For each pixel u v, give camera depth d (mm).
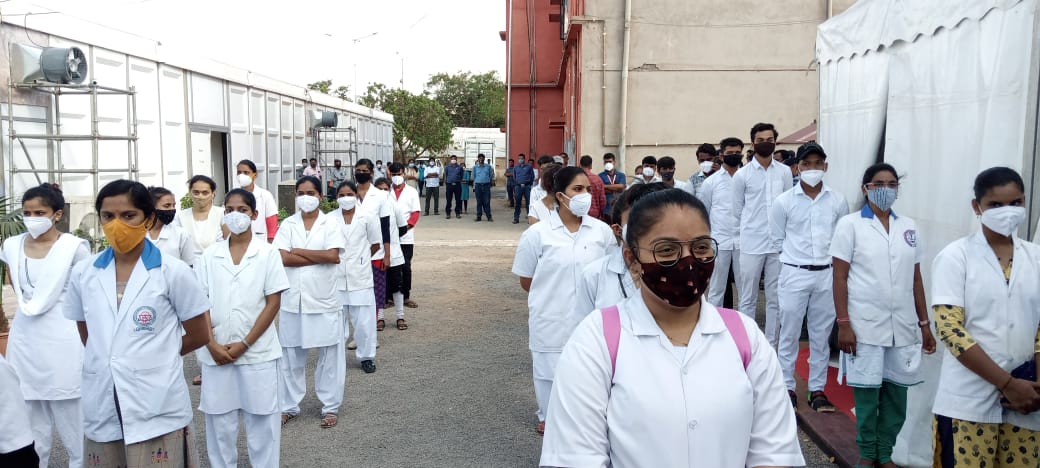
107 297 3656
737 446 2113
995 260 3484
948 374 3629
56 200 4844
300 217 6043
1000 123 4191
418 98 46438
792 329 6020
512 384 7016
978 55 4426
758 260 7043
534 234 5281
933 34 4906
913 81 5168
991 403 3445
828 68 6754
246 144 19672
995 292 3447
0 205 7703
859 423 4570
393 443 5590
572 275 5152
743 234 7098
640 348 2145
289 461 5258
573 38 18266
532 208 7543
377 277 9047
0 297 5664
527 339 8688
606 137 15641
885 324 4469
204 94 17156
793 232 5980
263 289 4684
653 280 2146
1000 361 3436
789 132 15625
